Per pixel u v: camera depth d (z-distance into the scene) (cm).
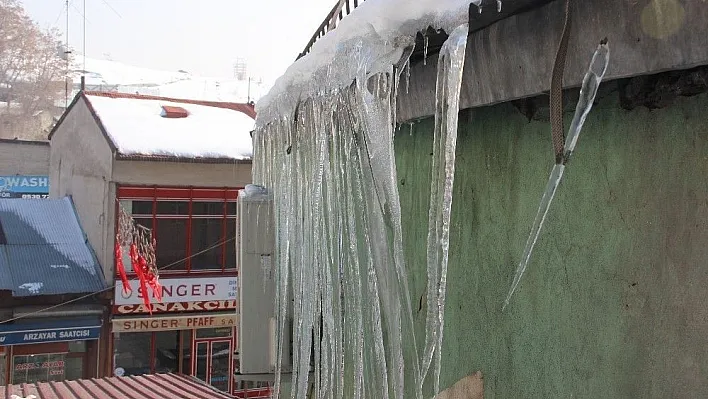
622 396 189
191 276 1405
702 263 165
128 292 1359
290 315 433
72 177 1620
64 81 3694
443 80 219
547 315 222
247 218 454
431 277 231
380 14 243
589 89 176
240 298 455
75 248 1448
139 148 1357
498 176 253
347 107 301
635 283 186
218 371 1450
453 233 286
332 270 355
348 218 322
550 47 194
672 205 174
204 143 1456
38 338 1273
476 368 265
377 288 293
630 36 167
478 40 231
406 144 329
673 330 173
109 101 1571
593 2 177
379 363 299
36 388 637
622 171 192
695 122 168
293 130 411
